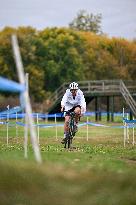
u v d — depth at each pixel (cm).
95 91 8094
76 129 2850
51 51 15638
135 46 17188
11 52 14638
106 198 1025
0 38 14900
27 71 14775
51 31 16188
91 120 8688
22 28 16175
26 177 1097
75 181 1123
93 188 1074
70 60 15688
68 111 2845
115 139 3925
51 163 1275
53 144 3234
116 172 1202
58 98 8050
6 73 14638
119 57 17025
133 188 1074
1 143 3328
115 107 12162
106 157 2114
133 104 6806
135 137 4212
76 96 2848
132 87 8012
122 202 1009
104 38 17438
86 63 16500
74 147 2881
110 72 16575
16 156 1572
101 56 16650
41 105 11106
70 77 15662
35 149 1297
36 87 14888
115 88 7738
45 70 15500
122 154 2331
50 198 1029
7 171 1101
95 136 4359
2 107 10244
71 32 16438
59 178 1134
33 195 1038
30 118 1272
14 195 1030
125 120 3262
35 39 15588
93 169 1263
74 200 1020
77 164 1566
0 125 6144
